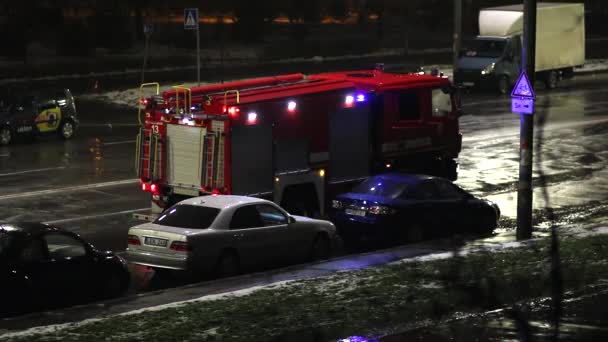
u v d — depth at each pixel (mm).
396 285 21062
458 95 34094
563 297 20250
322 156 29516
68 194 33719
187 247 22219
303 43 82688
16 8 80562
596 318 18656
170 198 28062
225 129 26844
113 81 63656
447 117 33719
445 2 103500
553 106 57531
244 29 85125
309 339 16703
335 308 18906
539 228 29594
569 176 38250
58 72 65625
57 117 46062
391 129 31625
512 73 64312
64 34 74625
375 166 31438
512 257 24219
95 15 79125
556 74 67125
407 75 33562
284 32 95125
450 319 18391
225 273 23156
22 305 20156
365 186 28250
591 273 22438
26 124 44844
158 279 23562
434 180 28469
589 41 98438
